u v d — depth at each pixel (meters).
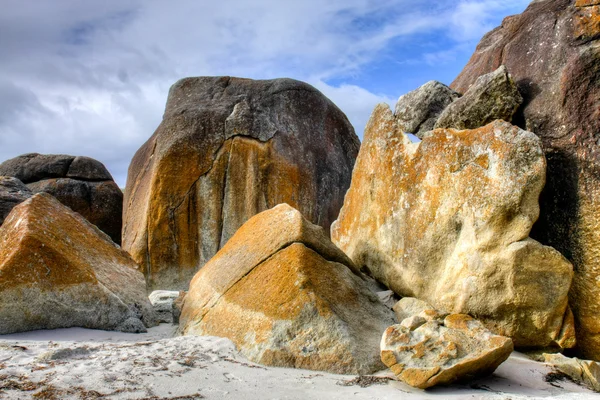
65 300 5.62
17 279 5.43
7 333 5.33
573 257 5.30
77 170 15.09
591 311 5.16
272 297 5.07
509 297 5.11
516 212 5.13
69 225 6.55
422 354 4.23
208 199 10.82
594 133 5.29
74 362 4.20
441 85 6.91
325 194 11.55
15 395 3.48
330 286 5.24
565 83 5.59
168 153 10.84
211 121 11.21
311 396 3.84
